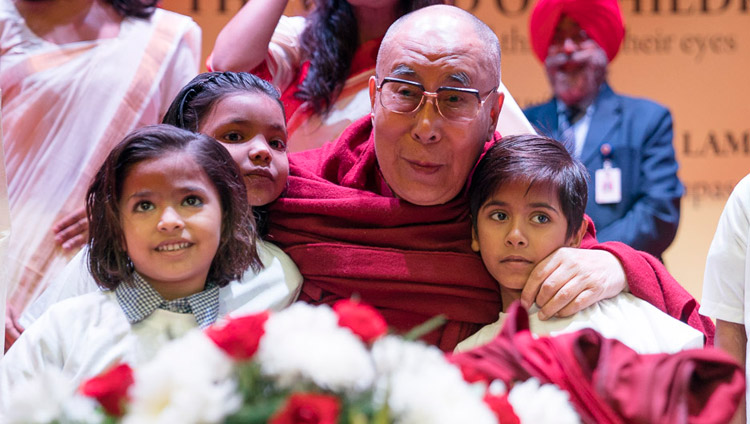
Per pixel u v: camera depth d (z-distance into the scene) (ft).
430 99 6.41
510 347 4.60
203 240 5.89
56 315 6.00
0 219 6.81
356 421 3.57
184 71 9.73
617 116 11.71
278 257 6.96
